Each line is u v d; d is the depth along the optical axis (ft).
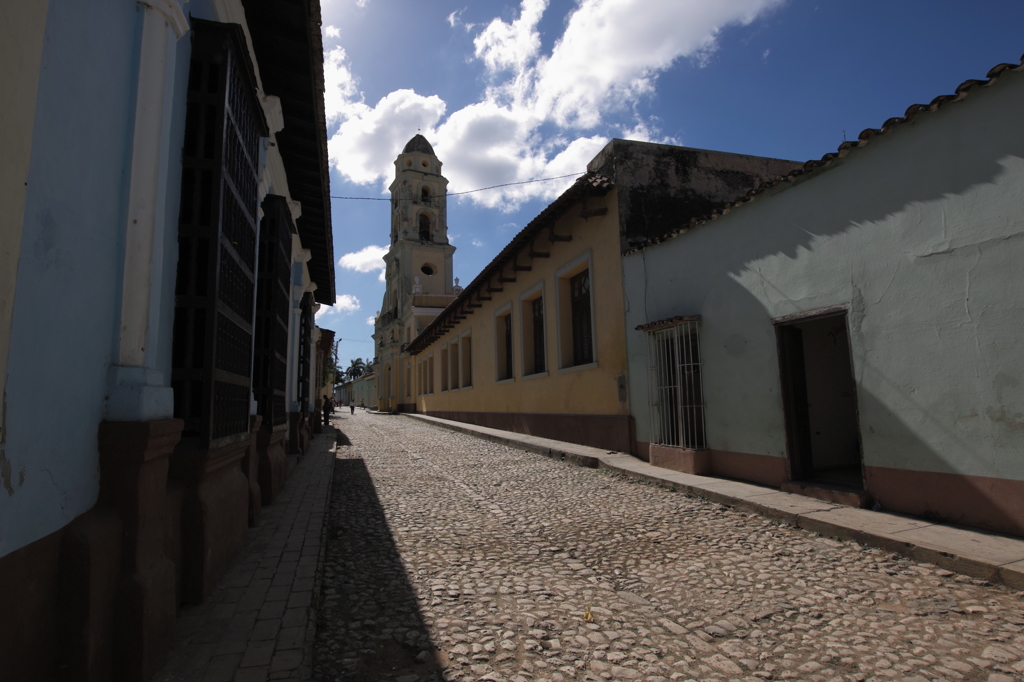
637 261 33.50
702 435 28.19
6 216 5.92
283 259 24.59
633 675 9.61
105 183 8.56
